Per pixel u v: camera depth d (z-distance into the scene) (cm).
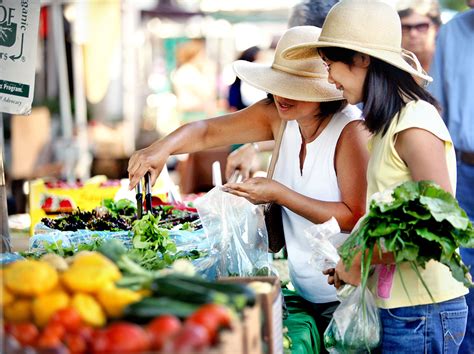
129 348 153
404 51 286
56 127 848
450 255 229
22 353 154
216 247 300
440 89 450
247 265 300
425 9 499
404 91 254
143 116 1066
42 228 356
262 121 352
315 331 307
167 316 166
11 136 786
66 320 173
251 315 182
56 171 788
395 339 261
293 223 324
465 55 441
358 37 254
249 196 306
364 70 257
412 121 246
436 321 259
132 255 245
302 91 305
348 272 260
